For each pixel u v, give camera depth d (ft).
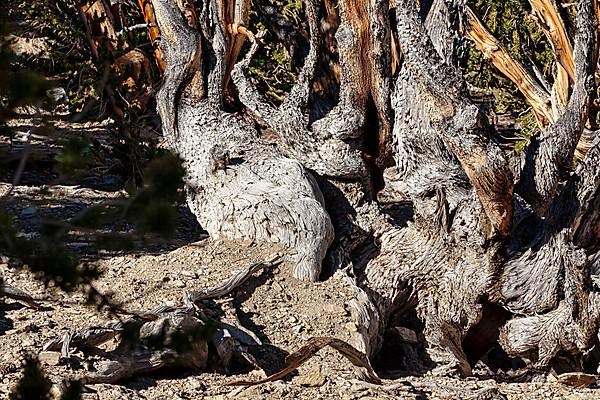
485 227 29.43
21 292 27.04
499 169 27.14
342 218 32.73
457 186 30.30
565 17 40.60
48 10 45.09
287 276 30.73
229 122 34.65
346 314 29.37
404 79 30.50
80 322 26.27
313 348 25.31
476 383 27.81
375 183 33.86
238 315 28.66
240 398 24.02
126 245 13.38
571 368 30.89
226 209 32.81
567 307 29.40
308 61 33.65
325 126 32.73
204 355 25.46
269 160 33.17
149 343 15.93
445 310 31.27
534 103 42.83
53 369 23.54
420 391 26.07
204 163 33.83
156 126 46.34
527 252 30.04
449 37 30.89
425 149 30.32
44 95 12.29
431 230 31.12
